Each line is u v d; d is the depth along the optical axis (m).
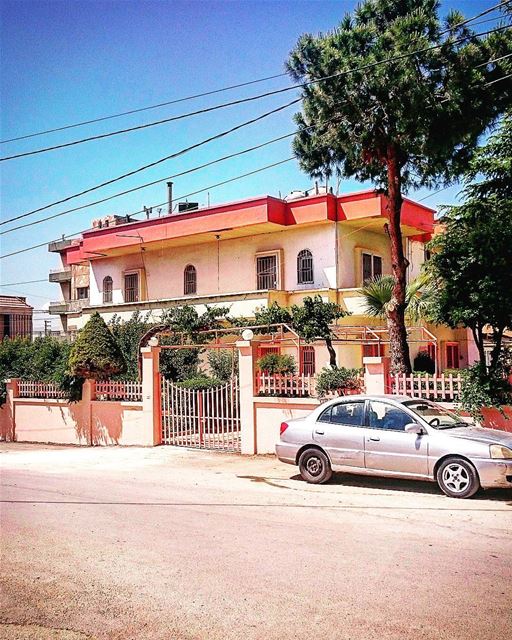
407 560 6.58
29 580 6.14
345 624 5.01
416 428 10.14
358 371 14.62
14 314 51.03
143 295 32.78
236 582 5.95
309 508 9.16
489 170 14.10
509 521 8.31
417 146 14.20
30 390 21.56
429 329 27.19
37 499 10.12
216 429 16.47
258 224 26.48
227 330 20.23
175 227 29.30
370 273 27.73
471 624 4.99
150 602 5.53
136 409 18.09
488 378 12.10
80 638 4.90
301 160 15.86
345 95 13.98
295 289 27.22
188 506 9.36
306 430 11.30
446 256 13.32
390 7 14.08
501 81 13.46
